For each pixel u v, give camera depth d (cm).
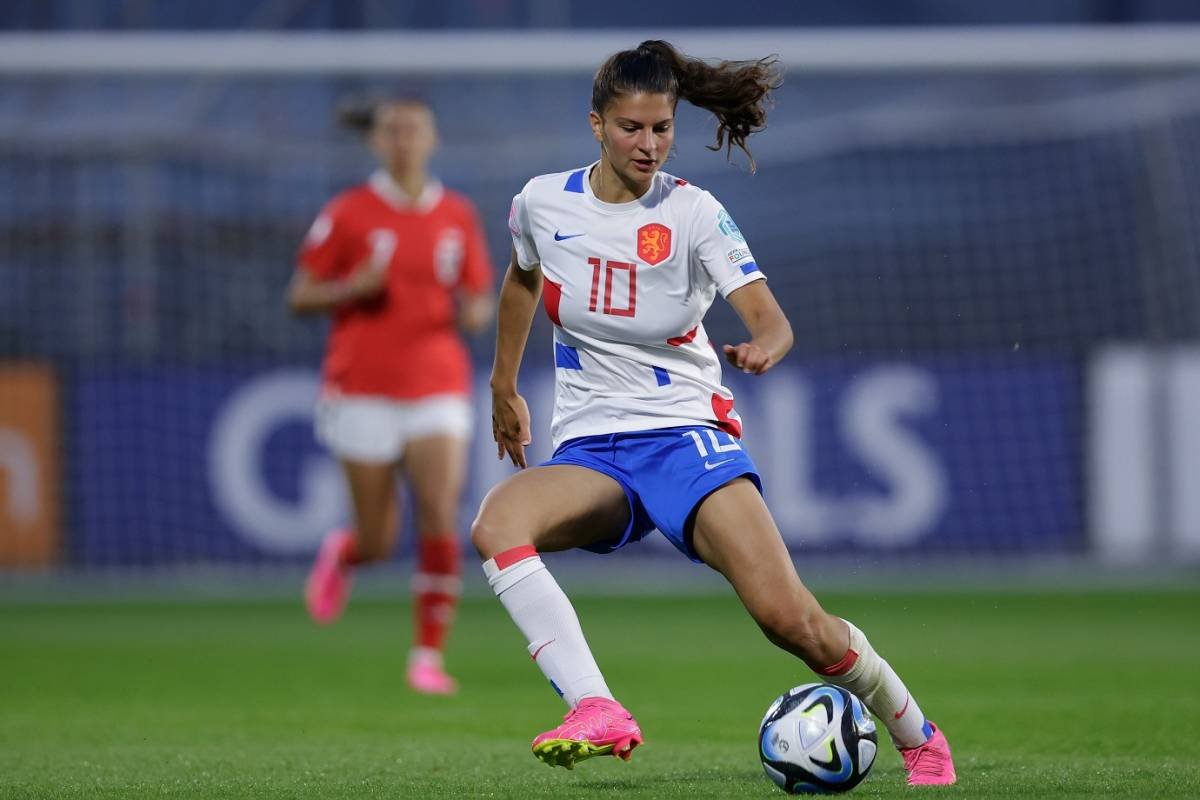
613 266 1520
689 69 1503
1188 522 4744
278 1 7462
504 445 1694
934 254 6012
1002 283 5859
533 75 4278
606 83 1457
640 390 1548
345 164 5925
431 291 2850
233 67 4225
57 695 2605
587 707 1413
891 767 1673
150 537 4706
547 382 4766
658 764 1717
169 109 6888
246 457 4744
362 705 2438
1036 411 4803
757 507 1468
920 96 7656
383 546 2998
